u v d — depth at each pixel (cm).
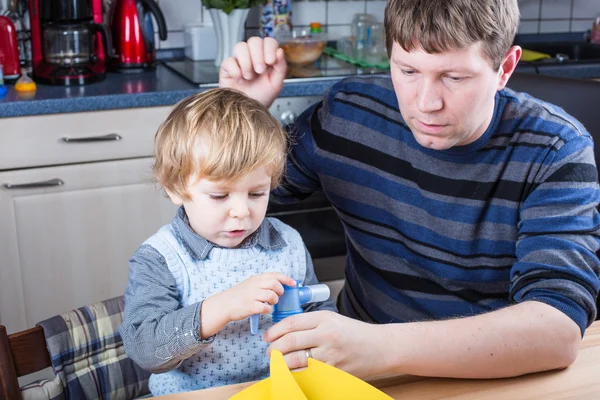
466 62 106
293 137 143
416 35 105
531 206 119
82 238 232
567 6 336
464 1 102
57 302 234
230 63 141
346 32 313
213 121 106
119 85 239
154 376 118
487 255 127
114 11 261
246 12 264
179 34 294
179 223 117
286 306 99
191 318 98
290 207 245
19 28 260
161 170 111
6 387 101
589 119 154
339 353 95
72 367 111
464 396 96
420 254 133
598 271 109
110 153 228
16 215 223
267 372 119
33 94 224
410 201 132
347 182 138
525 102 126
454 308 133
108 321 115
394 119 133
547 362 99
